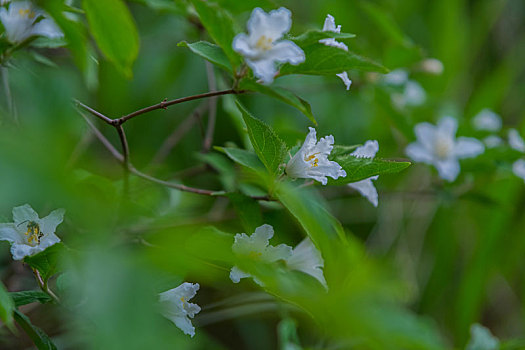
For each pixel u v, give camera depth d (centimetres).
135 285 78
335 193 125
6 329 107
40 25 92
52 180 76
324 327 89
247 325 138
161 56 135
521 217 155
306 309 89
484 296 152
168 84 136
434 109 130
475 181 119
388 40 130
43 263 87
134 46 98
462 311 142
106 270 77
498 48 183
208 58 90
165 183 97
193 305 90
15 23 91
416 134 117
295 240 113
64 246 85
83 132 95
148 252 83
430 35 163
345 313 89
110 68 117
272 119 131
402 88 119
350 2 138
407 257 149
